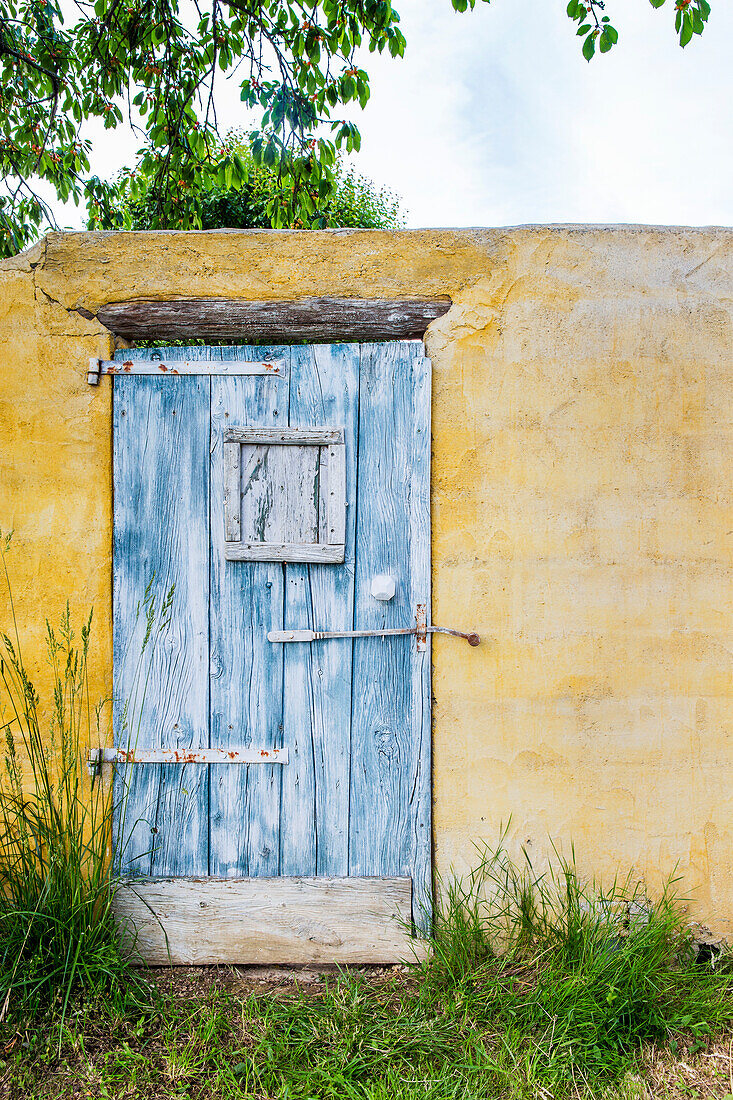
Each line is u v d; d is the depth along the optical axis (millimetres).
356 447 2561
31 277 2588
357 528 2566
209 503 2568
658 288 2600
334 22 4387
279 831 2562
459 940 2426
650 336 2602
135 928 2537
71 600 2596
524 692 2586
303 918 2545
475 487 2586
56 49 5113
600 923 2453
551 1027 2146
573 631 2594
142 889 2539
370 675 2564
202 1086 1989
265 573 2564
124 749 2568
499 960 2465
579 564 2596
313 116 4801
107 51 4852
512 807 2588
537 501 2594
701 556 2613
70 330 2596
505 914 2541
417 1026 2180
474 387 2586
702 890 2607
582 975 2283
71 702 2584
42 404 2592
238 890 2545
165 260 2590
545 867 2594
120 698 2580
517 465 2590
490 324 2586
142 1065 2039
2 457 2588
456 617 2584
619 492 2604
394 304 2588
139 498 2582
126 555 2584
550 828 2590
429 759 2566
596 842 2596
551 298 2586
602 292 2590
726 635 2615
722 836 2613
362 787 2564
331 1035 2152
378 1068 2049
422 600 2562
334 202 7523
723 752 2611
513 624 2588
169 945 2535
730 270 2611
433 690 2580
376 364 2561
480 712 2584
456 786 2584
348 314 2592
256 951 2543
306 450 2561
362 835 2564
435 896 2586
